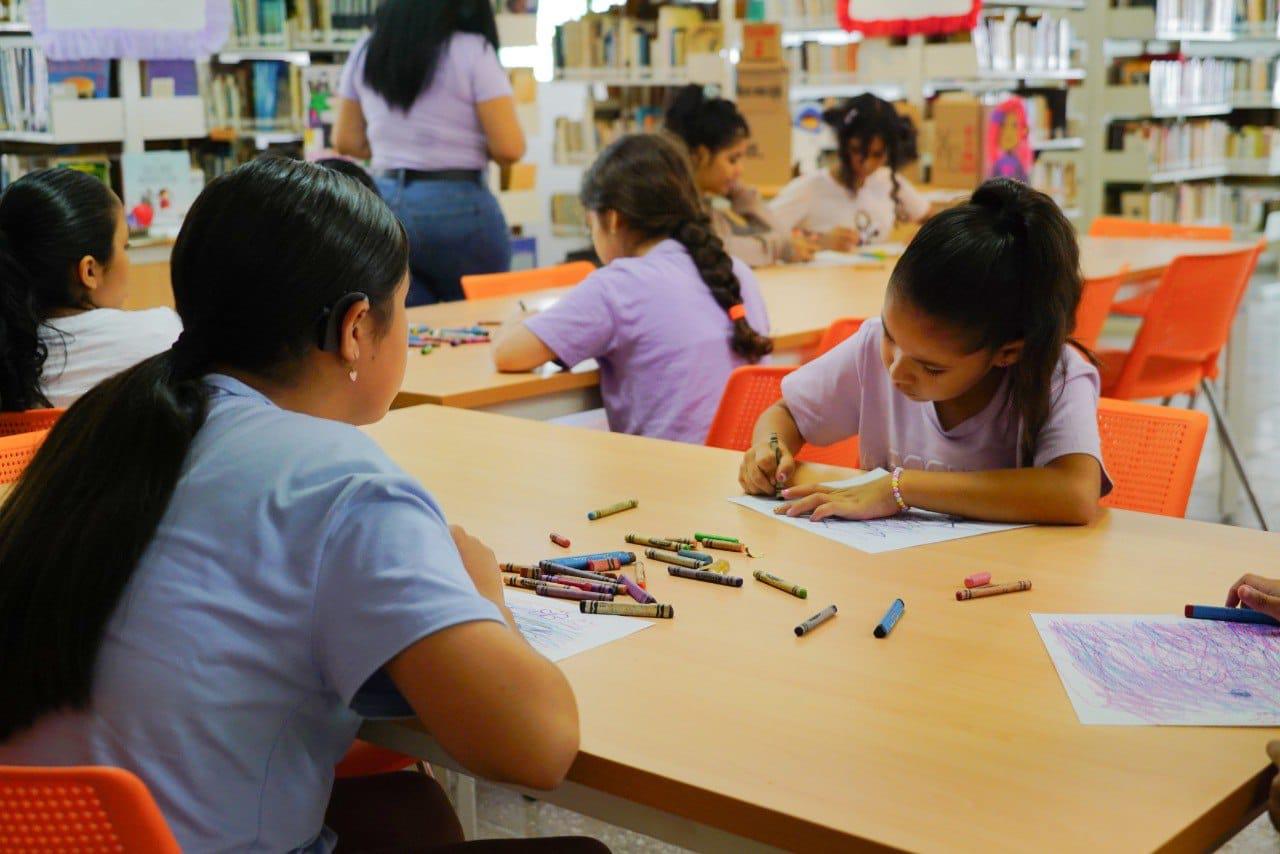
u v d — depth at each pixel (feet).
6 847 3.16
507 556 5.09
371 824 4.73
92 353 7.83
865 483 5.67
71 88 15.97
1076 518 5.38
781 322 10.55
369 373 3.85
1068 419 5.57
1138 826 3.10
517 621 4.39
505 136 14.55
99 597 3.37
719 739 3.55
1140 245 15.20
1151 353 12.41
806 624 4.30
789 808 3.19
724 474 6.26
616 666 4.04
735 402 7.80
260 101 18.49
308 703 3.46
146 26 15.97
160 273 16.05
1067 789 3.28
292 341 3.67
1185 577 4.80
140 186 16.22
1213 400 13.42
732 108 13.74
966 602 4.56
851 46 20.58
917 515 5.60
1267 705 3.73
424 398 8.33
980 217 5.28
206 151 19.27
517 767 3.28
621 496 5.89
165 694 3.34
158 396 3.57
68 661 3.34
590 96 21.80
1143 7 25.05
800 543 5.22
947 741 3.53
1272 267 30.17
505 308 11.82
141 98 16.46
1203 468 15.98
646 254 9.30
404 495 3.48
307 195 3.66
